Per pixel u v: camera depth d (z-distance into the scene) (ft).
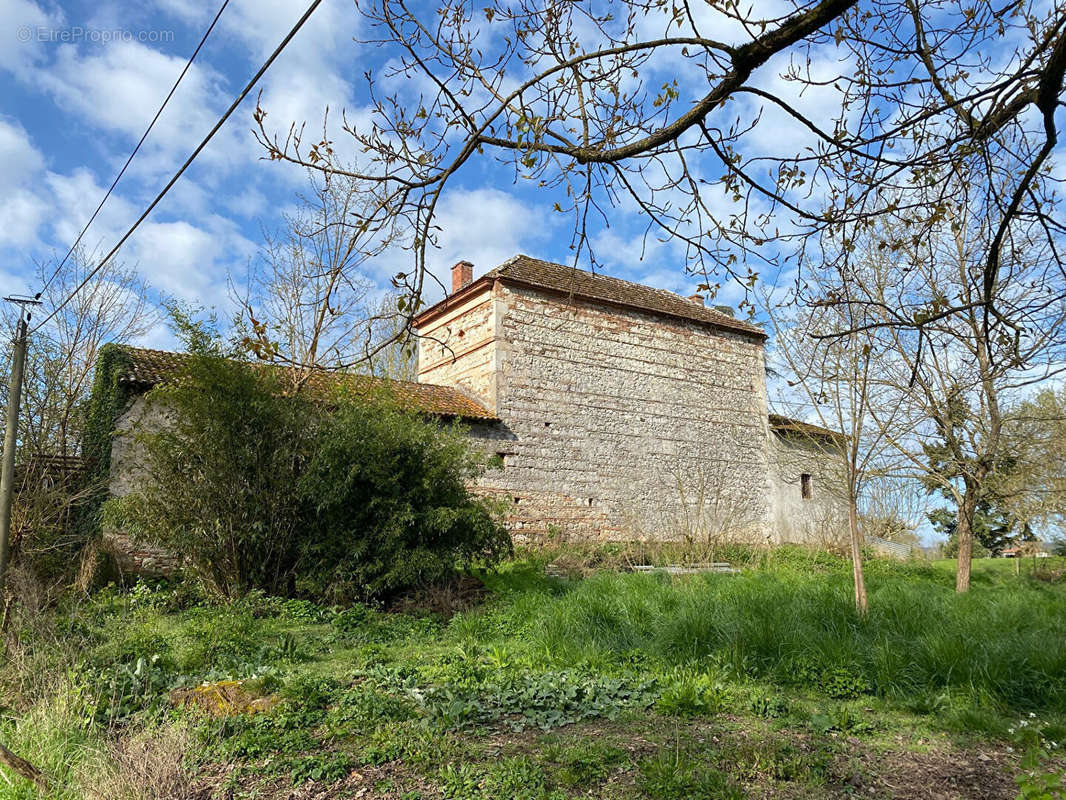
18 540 39.40
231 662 26.20
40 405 50.34
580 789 15.08
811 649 24.04
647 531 68.90
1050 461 54.29
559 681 22.68
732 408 78.79
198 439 39.68
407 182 12.70
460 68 12.45
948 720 19.61
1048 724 19.19
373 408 43.68
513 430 63.87
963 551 42.73
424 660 27.86
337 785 15.58
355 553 38.86
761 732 18.75
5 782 15.70
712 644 25.53
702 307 85.10
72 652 23.85
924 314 13.21
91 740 17.38
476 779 15.43
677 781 14.97
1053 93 10.09
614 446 69.51
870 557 66.28
